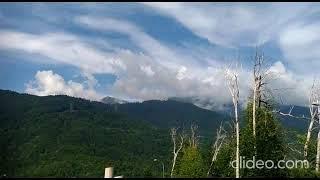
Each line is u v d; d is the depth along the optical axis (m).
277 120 55.47
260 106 55.03
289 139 56.62
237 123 52.59
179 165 79.31
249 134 54.06
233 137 57.22
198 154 72.25
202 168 70.00
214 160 67.38
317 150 56.53
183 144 80.50
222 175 63.09
